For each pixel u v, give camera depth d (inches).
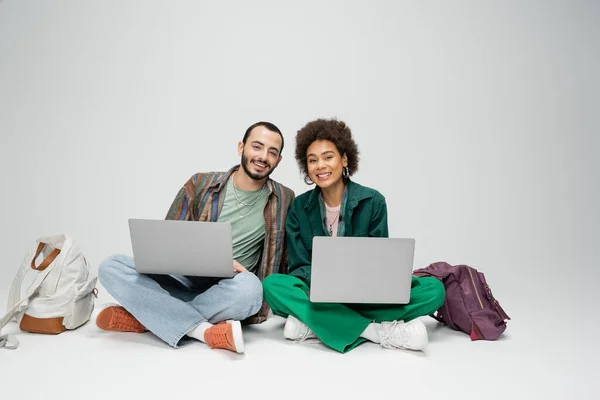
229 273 93.9
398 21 186.9
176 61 184.1
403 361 89.4
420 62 185.0
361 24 187.2
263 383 79.5
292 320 98.3
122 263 96.3
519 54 187.8
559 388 78.2
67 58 183.3
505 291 135.7
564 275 149.6
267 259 112.5
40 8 185.2
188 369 84.7
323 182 105.8
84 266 104.5
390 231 168.4
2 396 73.2
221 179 114.3
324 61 185.6
